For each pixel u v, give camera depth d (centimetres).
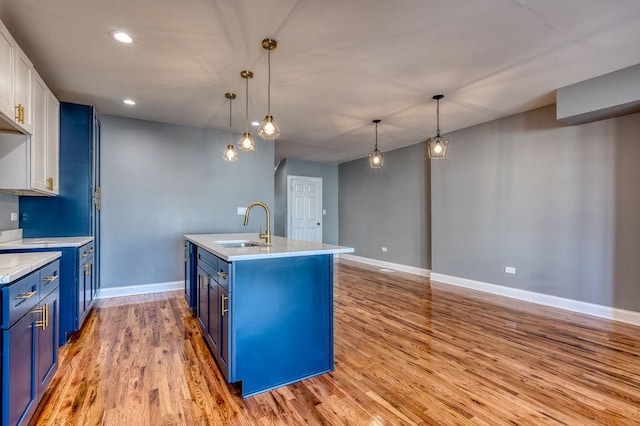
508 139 423
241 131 491
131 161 425
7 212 295
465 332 299
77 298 275
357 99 358
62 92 330
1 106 199
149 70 284
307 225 764
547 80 308
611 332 298
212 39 235
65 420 169
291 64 275
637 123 317
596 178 345
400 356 249
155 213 441
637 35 231
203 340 276
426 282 512
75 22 214
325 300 226
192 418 173
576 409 182
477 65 278
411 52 256
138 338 279
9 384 136
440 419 174
